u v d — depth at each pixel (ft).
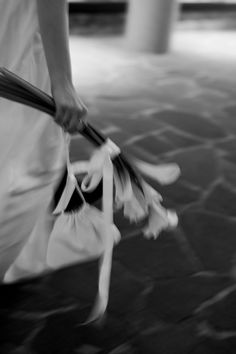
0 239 6.57
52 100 5.55
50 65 5.59
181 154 11.14
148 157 10.85
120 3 22.00
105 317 6.86
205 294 7.31
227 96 15.62
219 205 9.14
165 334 6.72
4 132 6.30
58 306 6.97
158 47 19.92
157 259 7.83
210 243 8.22
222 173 10.37
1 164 6.40
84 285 7.30
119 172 5.70
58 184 6.22
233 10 25.79
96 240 6.15
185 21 24.73
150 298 7.18
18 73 6.22
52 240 6.18
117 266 7.65
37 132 6.40
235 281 7.56
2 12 5.95
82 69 16.87
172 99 14.85
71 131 5.61
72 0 21.02
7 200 6.41
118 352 6.47
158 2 19.02
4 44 6.07
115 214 8.62
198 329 6.81
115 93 14.89
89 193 6.14
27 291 7.14
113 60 18.40
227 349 6.61
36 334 6.61
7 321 6.73
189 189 9.57
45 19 5.52
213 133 12.53
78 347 6.49
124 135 11.90
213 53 20.97
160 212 6.05
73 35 21.45
